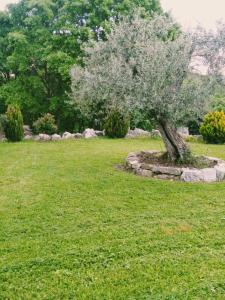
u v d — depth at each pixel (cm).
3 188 790
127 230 557
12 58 2248
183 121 918
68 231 557
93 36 1998
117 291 401
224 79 856
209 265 454
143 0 2072
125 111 864
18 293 397
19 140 1608
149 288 406
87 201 697
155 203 689
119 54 906
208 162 962
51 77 2452
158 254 482
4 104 2556
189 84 853
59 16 2222
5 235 541
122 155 1194
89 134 1728
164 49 837
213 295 392
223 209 655
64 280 422
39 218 609
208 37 860
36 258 468
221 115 1502
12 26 2481
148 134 1759
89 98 1042
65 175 905
